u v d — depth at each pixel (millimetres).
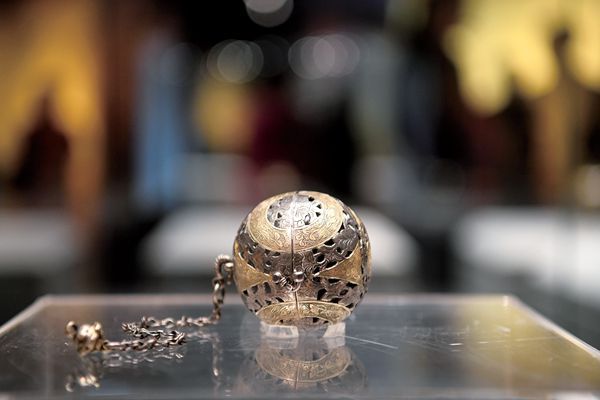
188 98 4051
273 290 1485
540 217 3281
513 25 3246
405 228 3699
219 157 4152
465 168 3514
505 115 3330
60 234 3473
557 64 3096
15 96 3398
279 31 3975
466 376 1318
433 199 3621
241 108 4160
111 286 3559
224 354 1469
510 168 3354
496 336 1612
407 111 3707
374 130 3893
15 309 3137
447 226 3557
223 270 1659
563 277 3180
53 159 3441
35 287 3438
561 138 3143
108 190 3537
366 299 2012
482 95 3393
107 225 3547
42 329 1692
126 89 3535
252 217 1562
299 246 1470
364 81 3902
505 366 1387
